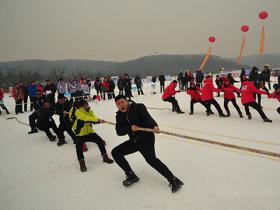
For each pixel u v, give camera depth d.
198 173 4.19
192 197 3.48
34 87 12.99
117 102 3.61
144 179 4.13
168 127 7.52
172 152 5.29
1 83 41.81
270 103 10.52
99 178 4.36
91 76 48.03
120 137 6.80
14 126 9.58
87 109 5.02
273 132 6.14
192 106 9.09
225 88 8.13
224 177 3.97
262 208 3.11
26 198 3.91
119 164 3.94
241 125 7.05
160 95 16.81
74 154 5.70
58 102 6.45
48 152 6.01
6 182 4.55
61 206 3.60
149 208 3.33
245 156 4.74
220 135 6.26
